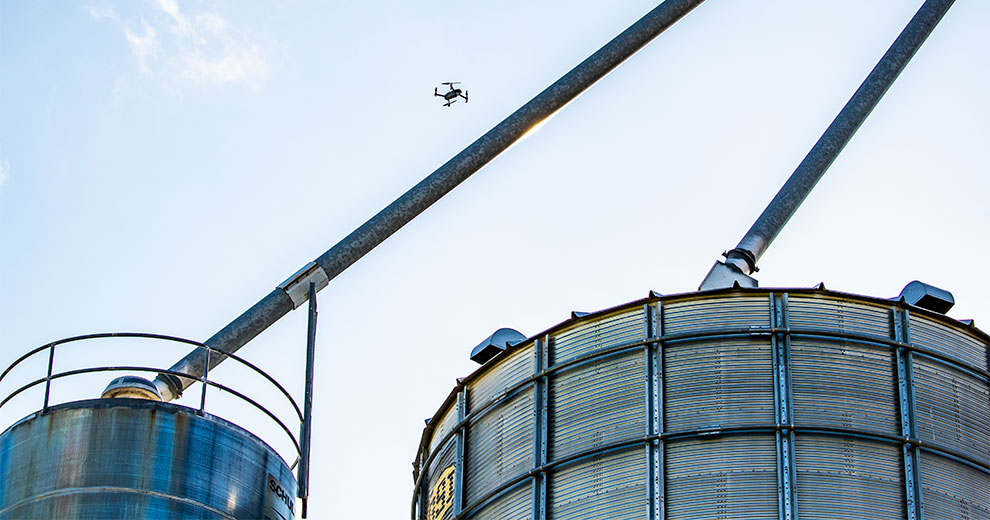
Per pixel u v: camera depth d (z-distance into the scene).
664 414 31.38
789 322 31.95
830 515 29.83
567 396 32.72
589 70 37.91
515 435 33.09
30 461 28.89
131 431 29.17
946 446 31.05
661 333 32.34
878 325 32.19
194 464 29.16
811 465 30.36
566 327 33.69
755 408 31.03
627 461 31.20
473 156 36.22
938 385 31.80
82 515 28.20
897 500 30.20
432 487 35.22
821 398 31.09
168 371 30.28
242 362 30.73
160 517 28.39
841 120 41.47
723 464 30.53
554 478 31.92
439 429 36.00
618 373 32.34
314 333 33.00
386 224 34.91
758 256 36.84
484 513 32.84
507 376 34.12
